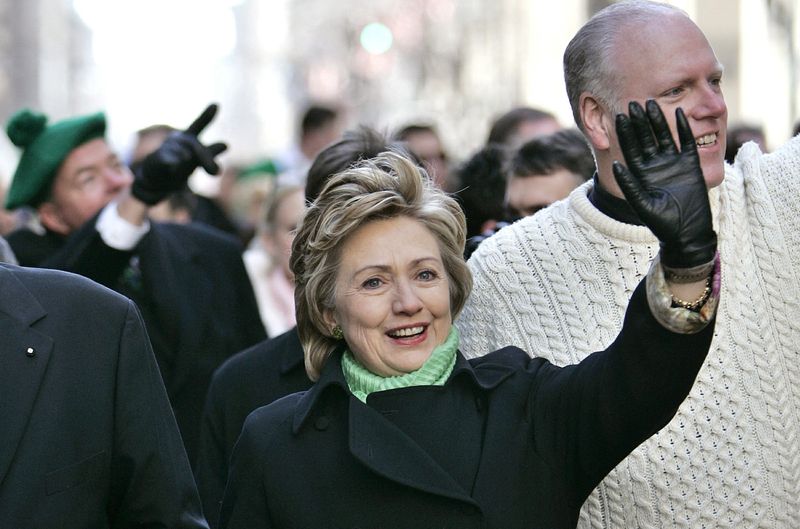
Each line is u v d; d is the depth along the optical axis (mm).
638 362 3104
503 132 6996
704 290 3047
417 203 3512
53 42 71625
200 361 5613
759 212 3861
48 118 6125
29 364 3365
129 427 3439
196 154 5250
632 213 3859
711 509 3711
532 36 27594
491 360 3562
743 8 15016
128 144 9156
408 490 3350
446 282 3512
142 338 3527
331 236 3463
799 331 3803
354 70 38969
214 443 4594
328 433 3473
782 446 3752
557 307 3947
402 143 4703
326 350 3660
